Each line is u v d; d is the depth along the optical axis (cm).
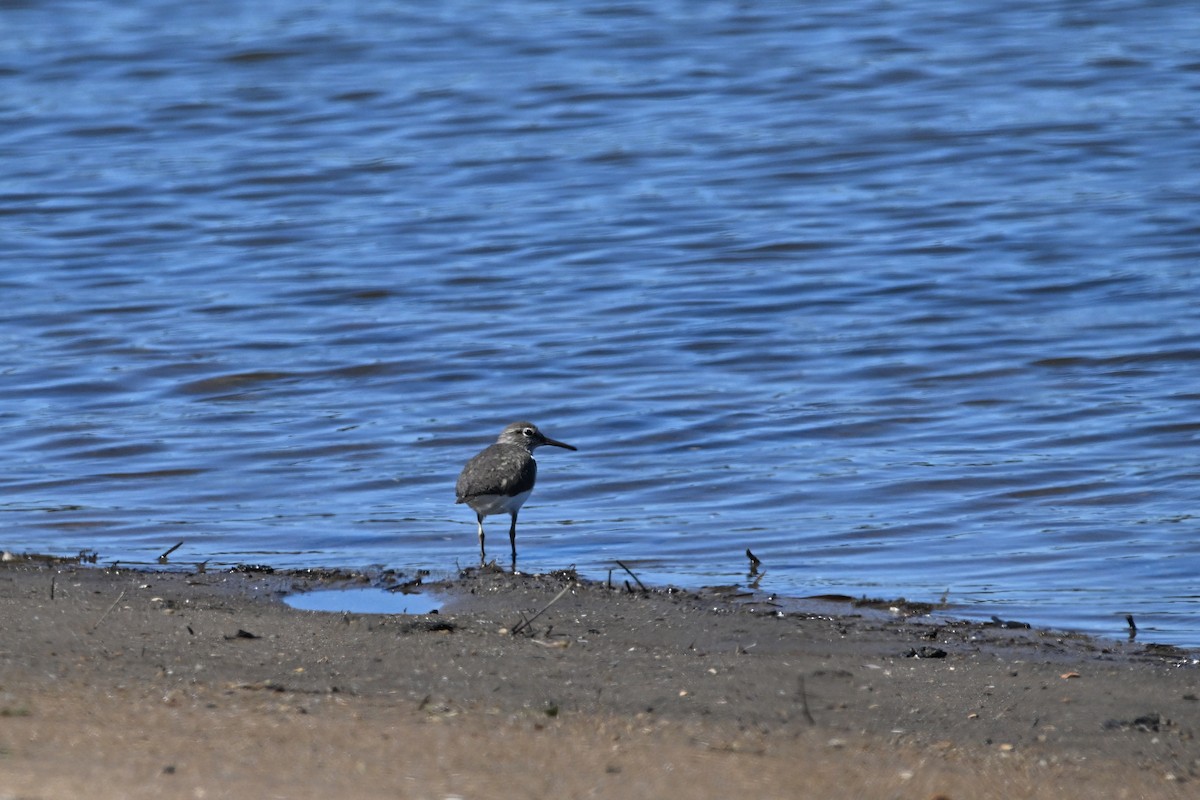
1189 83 3656
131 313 2473
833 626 1272
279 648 1127
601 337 2339
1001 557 1512
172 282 2639
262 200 3116
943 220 2864
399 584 1401
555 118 3609
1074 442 1875
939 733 981
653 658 1140
